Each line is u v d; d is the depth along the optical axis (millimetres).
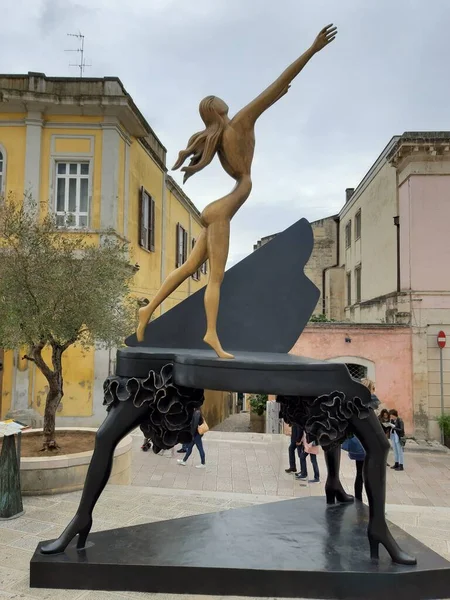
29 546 4148
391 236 14281
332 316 21141
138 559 3350
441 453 10867
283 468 8461
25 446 6535
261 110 3697
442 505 7184
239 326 3977
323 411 3215
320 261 22156
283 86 3645
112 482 5977
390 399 12297
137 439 10547
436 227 12547
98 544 3594
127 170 11664
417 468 9461
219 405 18453
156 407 3457
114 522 4691
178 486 7391
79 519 3490
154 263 14445
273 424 11992
